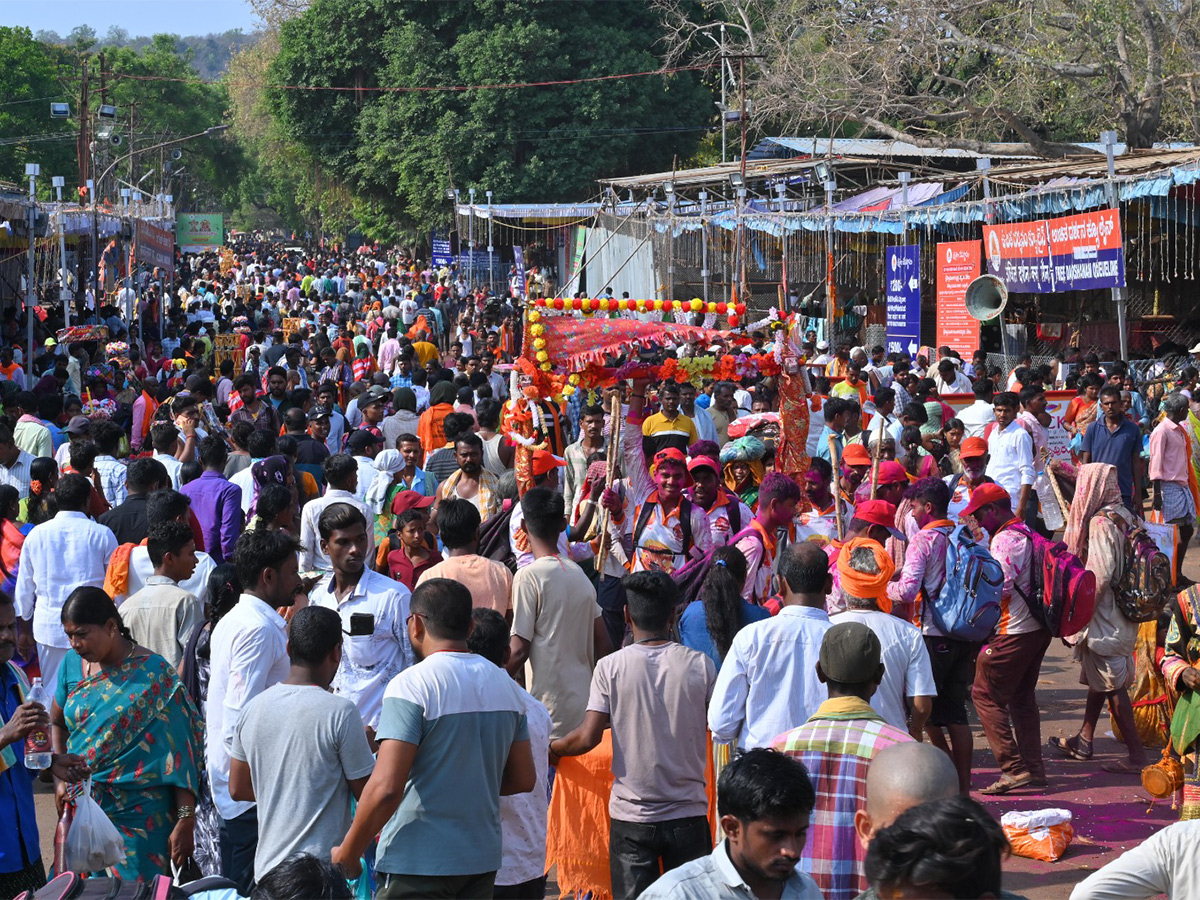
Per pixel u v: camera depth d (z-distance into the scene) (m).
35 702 4.34
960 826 2.36
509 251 42.53
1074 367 16.33
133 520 7.34
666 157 46.66
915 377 13.10
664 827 4.60
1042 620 6.62
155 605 5.71
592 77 43.62
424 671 4.05
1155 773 5.34
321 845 4.11
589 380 8.30
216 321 28.91
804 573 4.63
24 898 3.13
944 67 27.28
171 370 18.73
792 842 3.04
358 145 47.75
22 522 8.06
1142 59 25.95
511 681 4.22
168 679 4.79
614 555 7.32
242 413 11.69
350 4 46.09
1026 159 26.23
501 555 7.34
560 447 8.86
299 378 15.80
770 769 3.05
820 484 7.40
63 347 18.23
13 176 58.66
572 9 44.56
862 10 25.55
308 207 61.81
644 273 28.03
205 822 5.19
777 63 26.80
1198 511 11.87
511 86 42.12
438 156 43.44
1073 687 8.84
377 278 44.50
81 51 74.25
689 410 9.55
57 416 10.64
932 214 18.94
